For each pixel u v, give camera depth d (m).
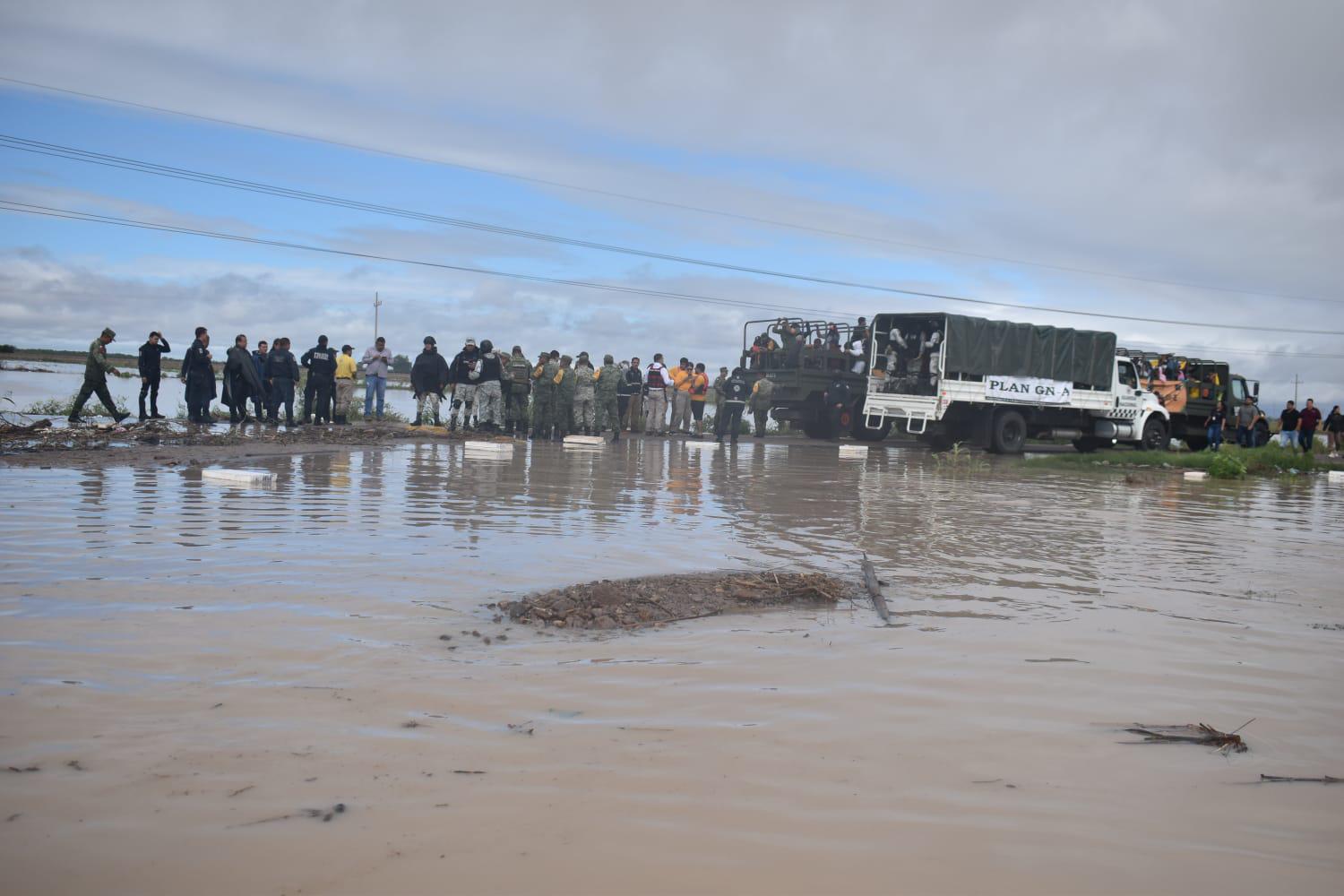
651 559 7.33
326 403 21.05
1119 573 7.71
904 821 3.06
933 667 4.81
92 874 2.54
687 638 5.20
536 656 4.71
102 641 4.58
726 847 2.84
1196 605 6.59
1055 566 7.92
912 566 7.65
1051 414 25.58
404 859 2.68
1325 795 3.42
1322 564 8.61
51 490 9.57
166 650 4.48
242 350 20.17
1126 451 26.64
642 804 3.10
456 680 4.26
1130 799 3.32
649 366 26.09
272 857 2.66
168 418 21.48
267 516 8.49
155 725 3.58
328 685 4.11
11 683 3.96
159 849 2.68
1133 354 29.48
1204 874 2.81
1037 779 3.46
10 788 3.01
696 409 26.88
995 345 23.92
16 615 4.97
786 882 2.65
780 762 3.50
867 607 6.14
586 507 10.20
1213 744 3.89
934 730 3.90
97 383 18.22
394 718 3.76
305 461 13.84
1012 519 11.02
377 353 22.38
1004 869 2.78
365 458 14.72
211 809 2.93
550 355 21.20
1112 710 4.26
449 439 19.48
